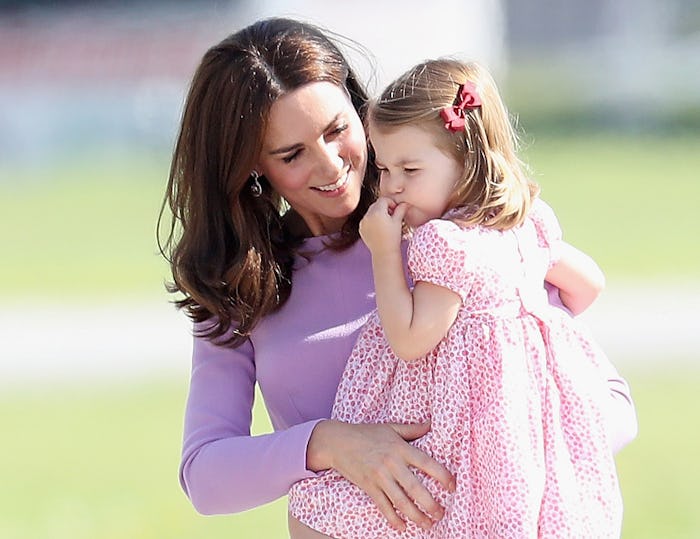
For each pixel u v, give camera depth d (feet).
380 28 317.42
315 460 34.81
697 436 91.20
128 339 126.72
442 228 34.17
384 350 35.65
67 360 120.88
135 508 81.71
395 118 34.99
